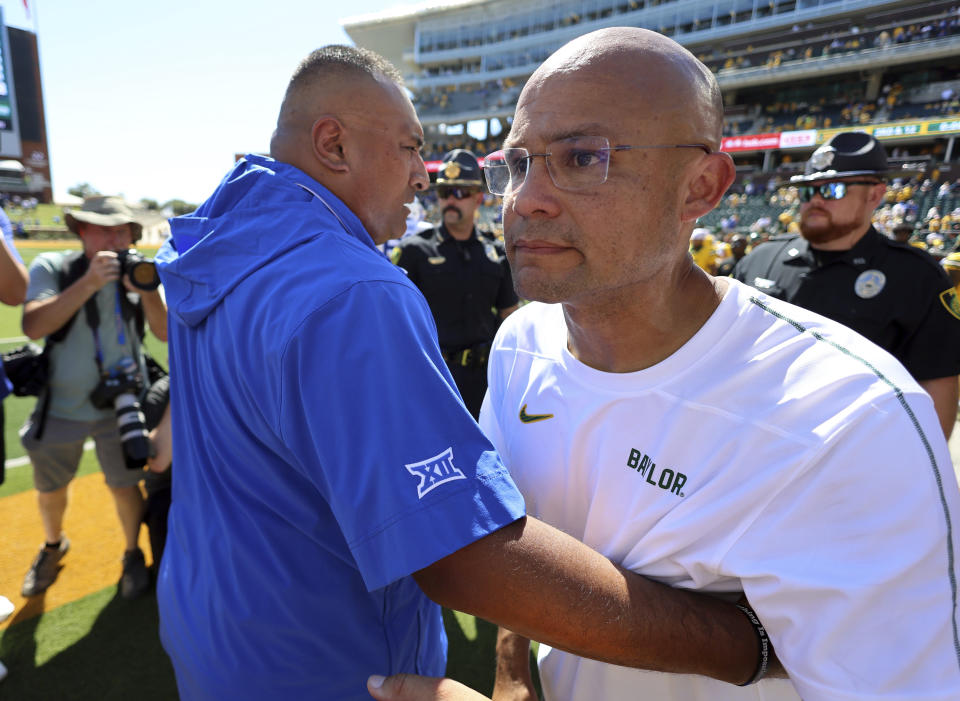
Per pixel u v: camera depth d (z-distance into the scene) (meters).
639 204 0.73
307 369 0.75
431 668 1.19
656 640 0.71
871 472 0.70
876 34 29.14
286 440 0.79
